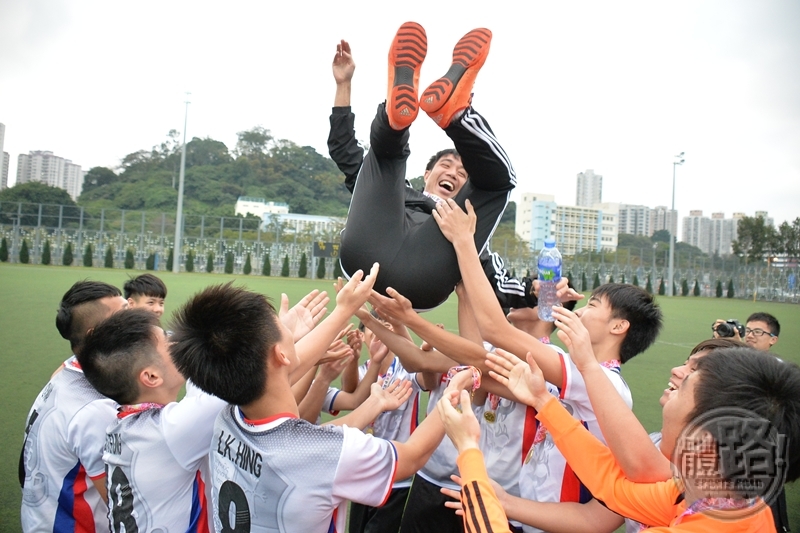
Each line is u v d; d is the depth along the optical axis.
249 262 38.44
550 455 2.40
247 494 1.75
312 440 1.74
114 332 2.17
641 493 1.83
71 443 2.40
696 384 1.61
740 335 5.13
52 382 2.62
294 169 80.75
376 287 2.58
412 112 2.29
